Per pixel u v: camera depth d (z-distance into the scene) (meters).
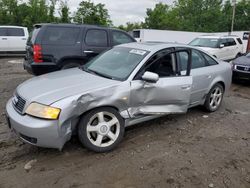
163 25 48.19
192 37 28.72
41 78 4.31
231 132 4.79
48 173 3.35
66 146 4.01
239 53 14.41
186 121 5.19
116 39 7.82
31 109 3.40
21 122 3.38
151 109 4.25
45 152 3.83
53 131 3.33
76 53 7.10
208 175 3.42
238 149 4.15
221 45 12.95
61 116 3.34
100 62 4.78
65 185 3.13
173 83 4.38
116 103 3.82
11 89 7.29
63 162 3.60
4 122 4.89
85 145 3.74
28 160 3.62
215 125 5.07
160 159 3.74
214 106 5.75
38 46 6.70
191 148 4.11
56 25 6.97
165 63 4.49
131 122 4.14
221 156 3.90
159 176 3.35
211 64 5.53
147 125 4.91
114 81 3.93
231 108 6.20
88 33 7.32
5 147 3.95
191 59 4.99
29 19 27.75
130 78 4.00
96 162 3.62
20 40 15.10
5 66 11.84
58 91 3.60
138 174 3.38
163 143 4.23
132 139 4.34
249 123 5.27
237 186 3.23
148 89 4.11
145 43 5.00
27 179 3.22
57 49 6.89
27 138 3.44
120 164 3.59
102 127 3.80
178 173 3.43
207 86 5.34
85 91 3.58
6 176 3.27
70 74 4.43
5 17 27.83
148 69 4.24
